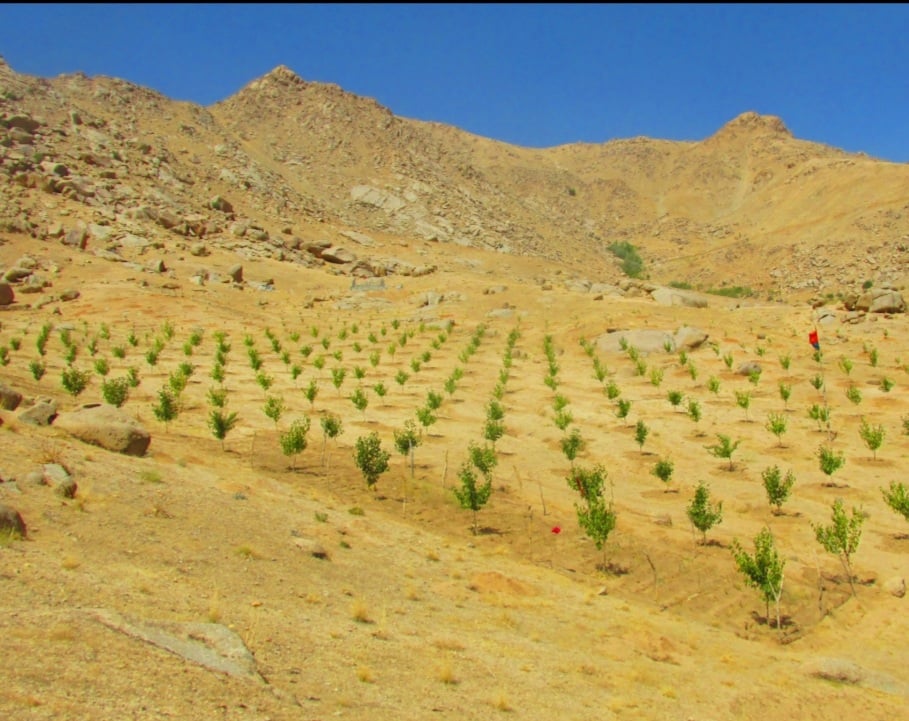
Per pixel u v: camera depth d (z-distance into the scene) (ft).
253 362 164.25
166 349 189.57
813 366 167.73
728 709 41.42
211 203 383.45
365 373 173.68
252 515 60.90
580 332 212.23
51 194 321.73
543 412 140.05
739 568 61.87
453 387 149.07
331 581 50.85
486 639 46.03
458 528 79.51
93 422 71.26
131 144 427.33
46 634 28.81
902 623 61.82
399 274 337.93
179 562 45.88
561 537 78.64
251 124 625.00
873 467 104.99
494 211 578.25
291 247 363.56
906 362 166.71
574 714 36.27
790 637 58.44
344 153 594.65
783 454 112.78
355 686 33.42
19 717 22.45
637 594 65.21
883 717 43.52
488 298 270.46
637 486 100.17
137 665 27.86
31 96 434.71
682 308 236.63
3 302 222.89
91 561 41.75
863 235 537.24
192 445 99.55
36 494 50.11
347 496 85.25
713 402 144.46
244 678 29.50
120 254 287.69
